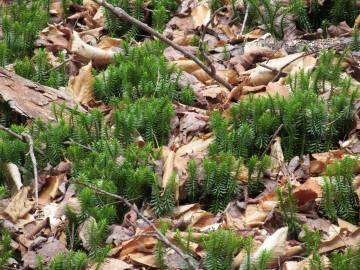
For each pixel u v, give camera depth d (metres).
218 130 4.80
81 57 6.20
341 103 4.92
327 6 6.71
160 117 5.06
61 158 4.91
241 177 4.61
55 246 4.13
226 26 6.78
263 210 4.36
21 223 4.36
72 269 3.89
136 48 6.02
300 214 4.25
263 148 4.85
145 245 4.09
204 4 7.03
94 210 4.25
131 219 4.33
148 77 5.62
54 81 5.84
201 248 4.03
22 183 4.73
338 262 3.68
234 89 5.55
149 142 4.75
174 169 4.61
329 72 5.35
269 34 6.47
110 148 4.72
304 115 4.79
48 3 7.34
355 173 4.51
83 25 7.31
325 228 4.18
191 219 4.34
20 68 5.93
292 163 4.73
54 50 6.70
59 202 4.58
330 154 4.74
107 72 5.73
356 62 5.67
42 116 5.25
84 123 5.00
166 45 6.48
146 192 4.54
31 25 6.58
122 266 3.98
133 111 5.08
